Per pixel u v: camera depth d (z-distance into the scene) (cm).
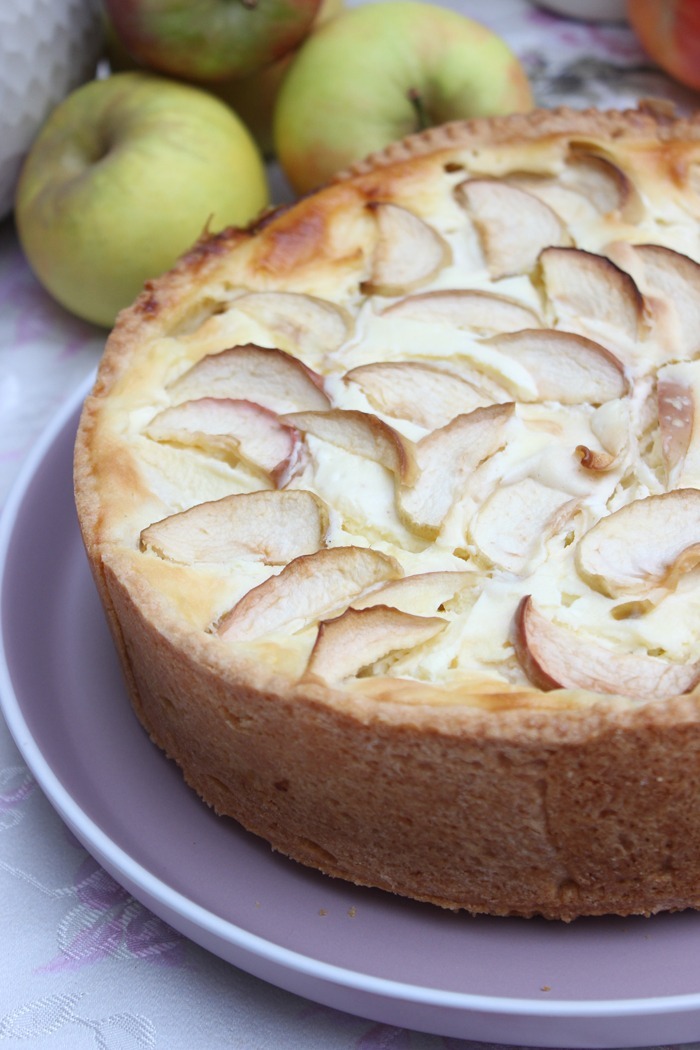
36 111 97
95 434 83
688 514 78
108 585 79
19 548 85
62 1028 75
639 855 75
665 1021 73
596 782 73
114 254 93
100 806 79
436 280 87
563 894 76
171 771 80
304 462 81
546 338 83
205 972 77
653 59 105
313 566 78
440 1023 74
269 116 102
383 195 89
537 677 75
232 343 85
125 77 97
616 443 81
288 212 89
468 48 96
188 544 79
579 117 92
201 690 76
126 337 85
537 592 77
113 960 77
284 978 74
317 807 76
